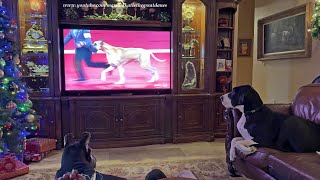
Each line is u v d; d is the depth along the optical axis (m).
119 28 4.29
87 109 4.14
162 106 4.40
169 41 4.45
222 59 4.72
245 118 2.85
